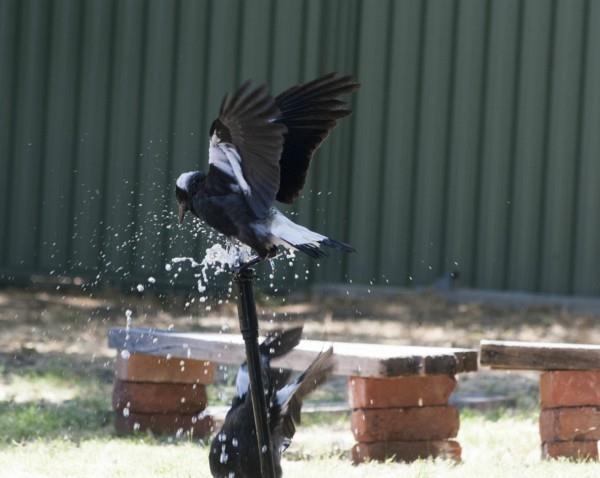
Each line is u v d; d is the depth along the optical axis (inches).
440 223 731.4
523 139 720.3
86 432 372.8
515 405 437.1
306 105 238.2
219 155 218.8
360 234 738.8
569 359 322.3
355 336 598.9
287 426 256.2
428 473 298.5
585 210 714.2
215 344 341.4
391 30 731.4
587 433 328.5
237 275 235.1
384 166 736.3
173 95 727.7
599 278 713.6
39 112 740.0
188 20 727.7
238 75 725.3
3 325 603.2
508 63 719.1
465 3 723.4
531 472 302.7
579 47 710.5
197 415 378.0
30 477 297.0
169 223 720.3
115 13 732.0
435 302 709.3
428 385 324.5
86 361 508.4
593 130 711.1
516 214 722.8
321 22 729.0
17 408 403.5
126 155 730.8
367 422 320.5
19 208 741.3
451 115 728.3
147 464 313.3
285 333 261.7
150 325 616.7
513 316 681.0
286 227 221.1
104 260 729.6
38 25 740.0
